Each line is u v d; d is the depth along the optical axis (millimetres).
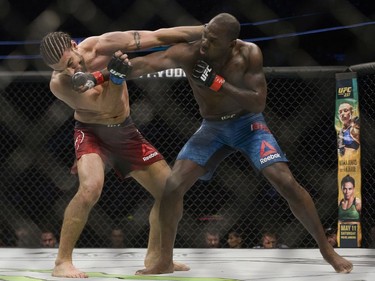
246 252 4965
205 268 3912
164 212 3580
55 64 3553
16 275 3553
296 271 3691
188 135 7098
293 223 7152
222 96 3564
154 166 3973
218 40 3348
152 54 3510
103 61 3785
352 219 5898
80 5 7512
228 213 7375
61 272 3451
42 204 7609
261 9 7590
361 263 4164
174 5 7344
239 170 7301
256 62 3486
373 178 6672
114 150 3928
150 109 7062
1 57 7367
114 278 3400
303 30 7730
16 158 7637
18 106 7523
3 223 7801
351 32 7629
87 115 3818
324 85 6961
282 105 6680
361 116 6691
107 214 7562
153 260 3975
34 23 7672
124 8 7492
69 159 7543
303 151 7129
